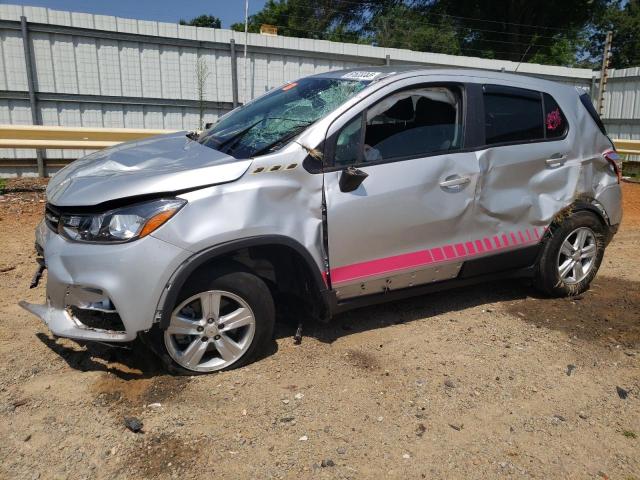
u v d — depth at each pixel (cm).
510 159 444
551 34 2695
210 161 355
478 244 438
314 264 368
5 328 409
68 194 338
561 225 480
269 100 456
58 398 325
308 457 287
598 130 507
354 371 369
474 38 2344
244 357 364
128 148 413
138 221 319
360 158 385
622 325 458
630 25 2683
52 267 329
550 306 493
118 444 289
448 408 334
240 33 1122
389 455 291
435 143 416
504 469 286
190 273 327
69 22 994
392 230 394
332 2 2625
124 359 370
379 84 398
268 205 349
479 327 445
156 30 1056
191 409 320
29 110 1007
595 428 324
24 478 264
